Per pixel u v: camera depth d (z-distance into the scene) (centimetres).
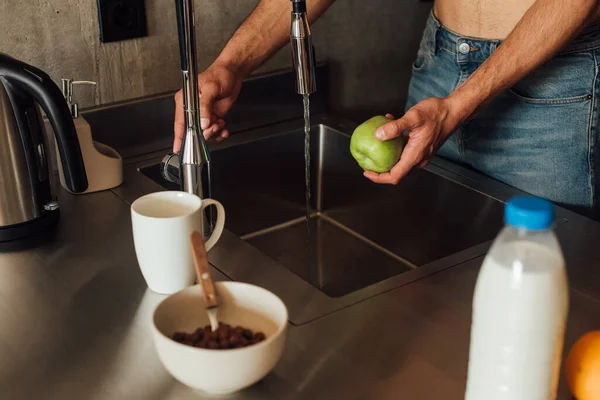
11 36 129
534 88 131
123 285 96
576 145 132
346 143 148
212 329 77
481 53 132
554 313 63
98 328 88
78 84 137
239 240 106
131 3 137
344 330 86
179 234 89
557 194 135
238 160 144
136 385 78
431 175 133
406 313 89
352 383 77
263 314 79
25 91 104
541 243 63
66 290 95
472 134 140
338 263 143
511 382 66
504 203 121
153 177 135
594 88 129
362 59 169
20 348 84
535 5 111
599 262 99
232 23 149
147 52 142
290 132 149
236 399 75
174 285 93
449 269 98
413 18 173
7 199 105
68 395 77
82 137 118
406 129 103
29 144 106
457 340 84
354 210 150
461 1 132
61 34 133
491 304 64
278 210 152
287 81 153
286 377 78
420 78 146
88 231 110
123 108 137
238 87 127
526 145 134
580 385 71
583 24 110
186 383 73
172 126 143
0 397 77
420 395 76
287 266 142
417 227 138
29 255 104
